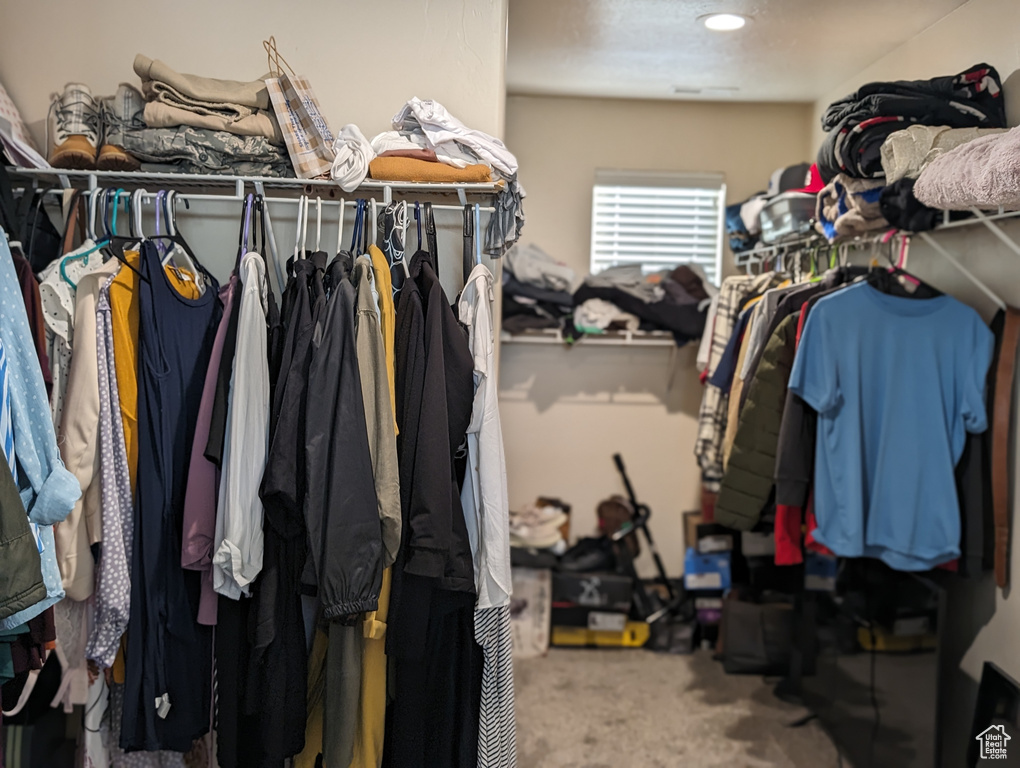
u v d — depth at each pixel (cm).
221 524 158
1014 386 212
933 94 212
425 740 174
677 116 377
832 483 216
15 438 140
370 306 162
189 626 167
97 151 184
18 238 167
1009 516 212
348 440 154
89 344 160
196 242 199
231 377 164
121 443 164
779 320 241
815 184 269
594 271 382
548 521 348
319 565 152
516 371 379
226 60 203
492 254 189
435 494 157
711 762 252
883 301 214
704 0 240
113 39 201
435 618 171
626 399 379
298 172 181
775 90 349
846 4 241
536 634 338
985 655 222
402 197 197
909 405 212
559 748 260
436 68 204
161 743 167
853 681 253
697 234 382
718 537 343
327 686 166
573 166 378
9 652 145
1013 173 154
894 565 213
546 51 299
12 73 200
